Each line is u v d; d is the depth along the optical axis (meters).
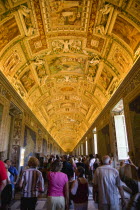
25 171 4.68
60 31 11.27
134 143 9.49
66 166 7.34
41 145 23.30
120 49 11.34
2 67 11.09
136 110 9.42
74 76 17.30
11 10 8.78
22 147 13.76
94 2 9.10
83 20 10.36
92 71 15.67
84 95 21.08
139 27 9.03
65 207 4.21
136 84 9.52
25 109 15.19
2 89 10.02
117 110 14.83
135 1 8.18
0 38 9.70
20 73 13.45
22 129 14.19
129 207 2.22
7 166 6.25
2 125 9.83
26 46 11.62
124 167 4.08
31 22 10.08
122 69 12.52
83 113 27.94
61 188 4.22
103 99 18.05
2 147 9.70
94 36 11.50
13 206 7.43
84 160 16.30
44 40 11.82
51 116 28.92
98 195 4.19
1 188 3.96
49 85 18.42
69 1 9.00
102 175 4.20
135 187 3.45
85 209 4.36
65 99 23.44
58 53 13.50
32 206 4.41
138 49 9.96
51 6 9.29
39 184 4.62
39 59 13.59
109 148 15.23
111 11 9.30
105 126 16.86
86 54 13.53
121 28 10.01
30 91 16.52
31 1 8.82
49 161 12.99
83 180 4.53
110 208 3.94
